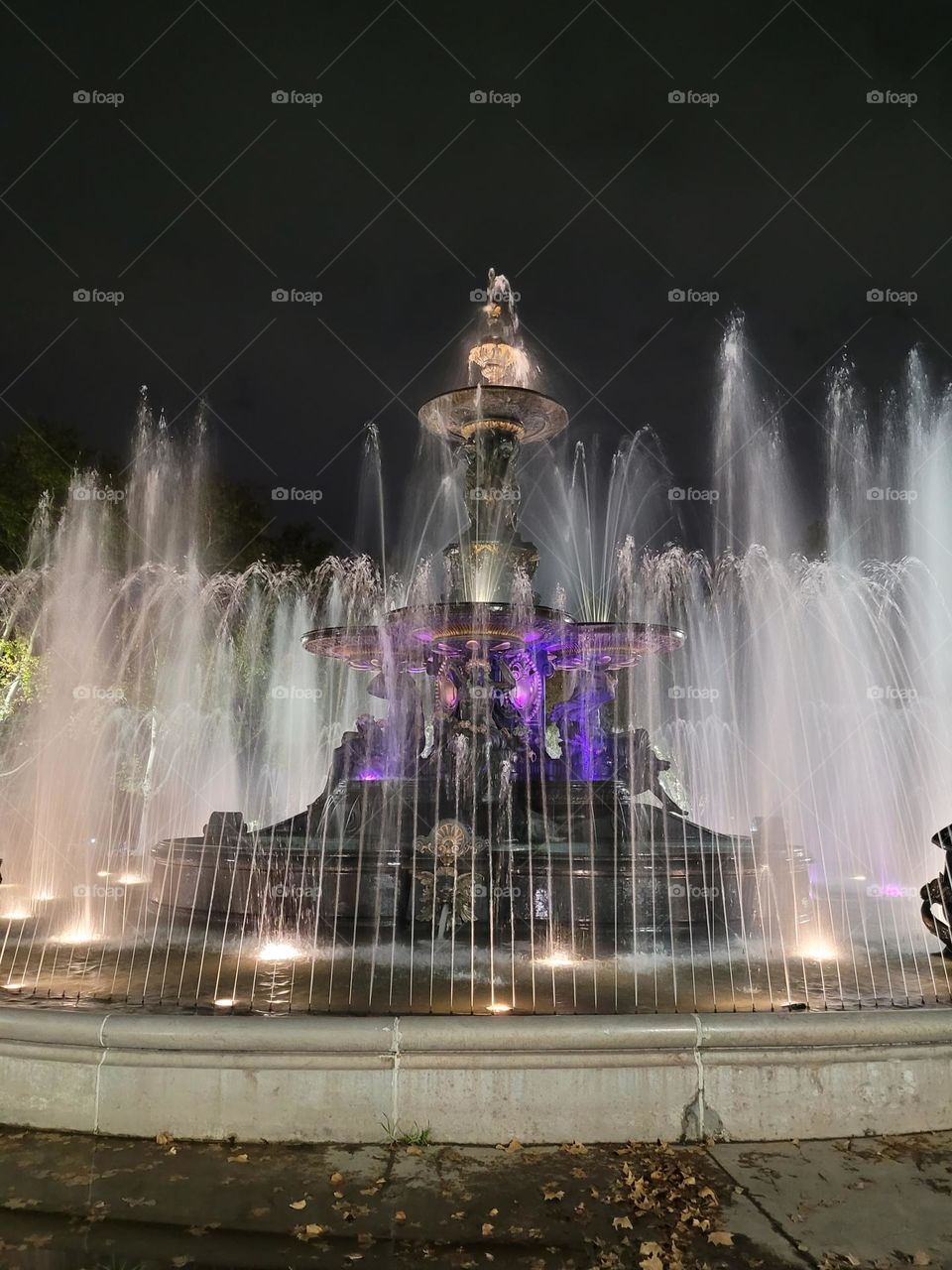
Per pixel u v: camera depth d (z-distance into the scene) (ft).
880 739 76.59
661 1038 15.37
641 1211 13.09
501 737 33.73
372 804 31.81
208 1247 12.32
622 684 49.75
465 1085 15.15
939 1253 12.17
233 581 90.99
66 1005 18.40
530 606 33.83
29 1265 11.89
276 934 27.63
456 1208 13.21
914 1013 15.96
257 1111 15.11
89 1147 14.90
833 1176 14.11
